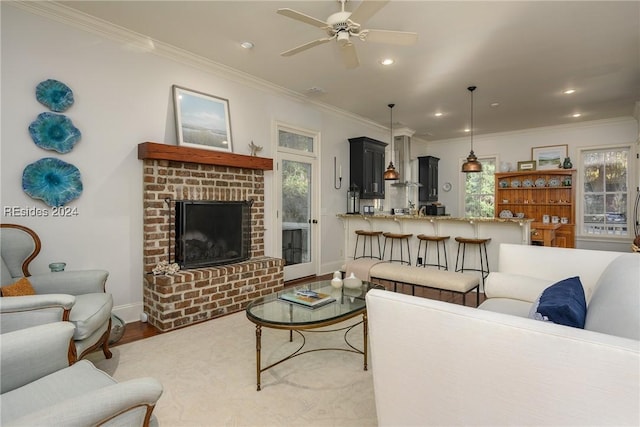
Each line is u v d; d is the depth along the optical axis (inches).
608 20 118.0
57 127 113.3
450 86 183.0
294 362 98.7
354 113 239.1
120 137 129.4
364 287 115.9
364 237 233.1
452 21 119.1
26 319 67.7
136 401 40.8
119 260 129.3
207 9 113.2
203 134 151.6
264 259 166.9
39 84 110.2
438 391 46.4
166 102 142.6
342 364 97.5
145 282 134.6
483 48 139.3
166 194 138.1
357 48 139.3
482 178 318.0
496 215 285.4
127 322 131.2
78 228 119.3
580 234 265.9
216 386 85.0
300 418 72.2
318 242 220.2
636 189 243.0
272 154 188.1
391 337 50.3
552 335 37.4
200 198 148.7
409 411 50.0
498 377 41.1
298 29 125.9
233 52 144.8
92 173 122.3
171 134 144.1
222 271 142.0
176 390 83.1
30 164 108.7
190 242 143.3
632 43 134.9
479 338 42.1
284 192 199.5
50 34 112.8
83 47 120.0
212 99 157.0
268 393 82.0
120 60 129.2
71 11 114.0
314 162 218.7
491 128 285.6
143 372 92.1
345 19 93.2
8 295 80.3
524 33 127.4
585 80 174.1
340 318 86.3
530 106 220.1
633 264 57.2
